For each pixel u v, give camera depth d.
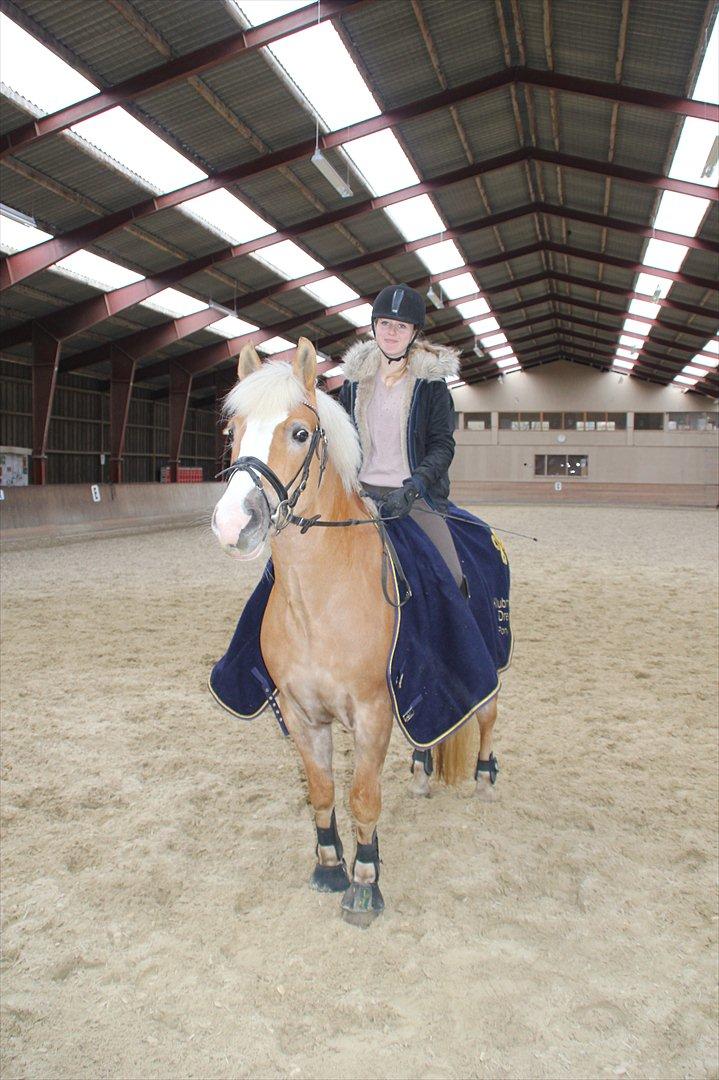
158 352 22.47
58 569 10.05
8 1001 1.96
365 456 2.61
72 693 4.56
